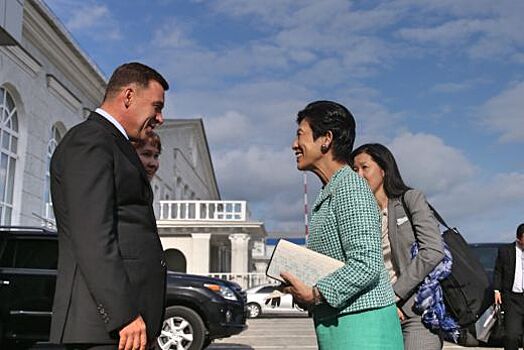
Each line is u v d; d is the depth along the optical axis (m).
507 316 7.74
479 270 3.77
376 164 3.88
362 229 2.78
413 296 3.70
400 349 2.90
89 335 2.62
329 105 3.05
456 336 3.80
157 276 2.87
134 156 2.95
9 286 8.98
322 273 2.82
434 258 3.59
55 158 2.85
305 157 3.06
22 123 16.98
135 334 2.61
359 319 2.80
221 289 9.82
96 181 2.67
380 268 2.77
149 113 3.06
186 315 9.48
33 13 16.75
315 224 3.01
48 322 8.93
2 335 8.91
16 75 16.38
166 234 30.94
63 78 20.08
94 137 2.77
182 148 45.34
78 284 2.69
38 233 9.31
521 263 7.72
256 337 14.16
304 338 13.89
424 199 3.78
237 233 30.80
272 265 2.93
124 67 3.07
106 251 2.59
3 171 16.12
